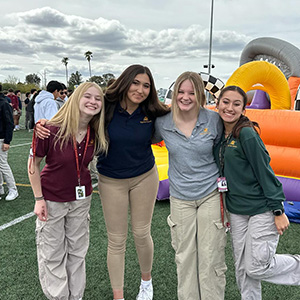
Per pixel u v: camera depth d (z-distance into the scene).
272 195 1.64
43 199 1.77
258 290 1.87
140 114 1.88
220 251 1.80
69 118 1.68
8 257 2.70
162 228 3.27
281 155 3.62
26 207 3.93
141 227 2.04
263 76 4.14
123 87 1.75
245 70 4.04
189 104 1.76
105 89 1.91
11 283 2.31
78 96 1.68
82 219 1.90
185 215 1.82
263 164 1.64
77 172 1.79
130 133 1.83
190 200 1.81
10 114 3.95
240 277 1.86
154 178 2.04
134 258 2.69
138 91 1.75
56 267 1.86
